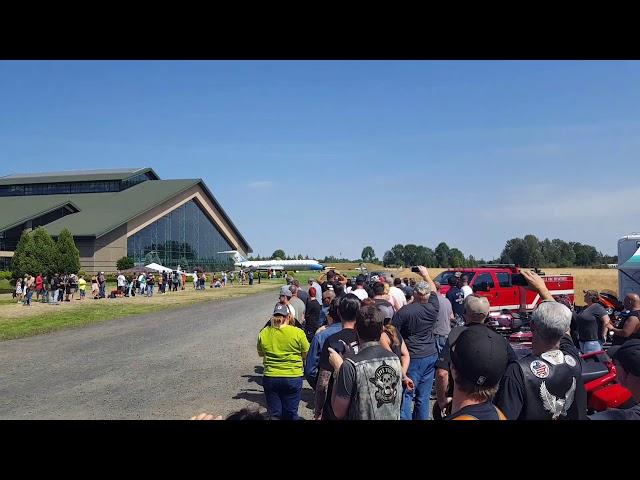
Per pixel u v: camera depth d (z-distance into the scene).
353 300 5.15
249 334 18.92
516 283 18.73
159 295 48.38
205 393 9.49
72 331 20.00
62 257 61.91
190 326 21.72
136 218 83.44
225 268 105.19
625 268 16.48
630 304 8.01
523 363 3.32
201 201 98.19
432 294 6.84
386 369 3.76
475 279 18.22
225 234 106.75
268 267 111.75
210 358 13.67
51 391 9.67
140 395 9.30
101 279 42.84
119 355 14.15
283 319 6.21
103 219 80.62
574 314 9.36
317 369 5.91
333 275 13.29
